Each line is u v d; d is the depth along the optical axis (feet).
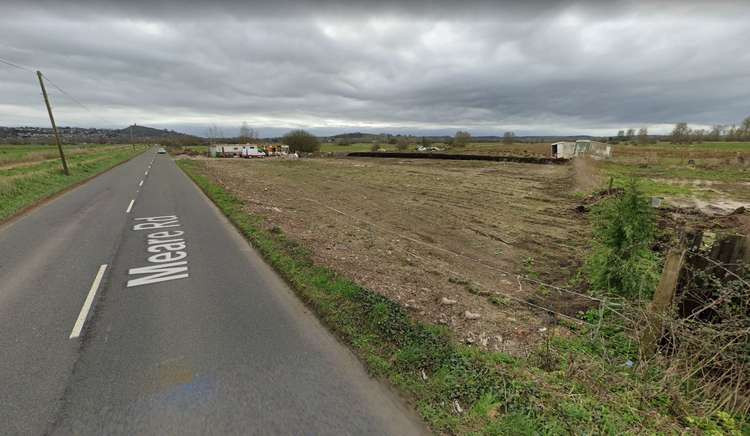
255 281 19.40
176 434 9.10
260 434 9.13
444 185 70.69
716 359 11.09
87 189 56.85
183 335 13.82
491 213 43.88
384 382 11.16
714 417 10.07
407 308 16.67
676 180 72.08
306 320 15.17
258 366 11.92
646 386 10.71
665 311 12.39
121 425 9.34
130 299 16.97
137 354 12.50
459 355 12.27
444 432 9.19
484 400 10.03
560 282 22.34
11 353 12.42
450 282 21.03
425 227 36.50
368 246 27.86
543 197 55.88
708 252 13.65
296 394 10.62
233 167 115.65
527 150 193.47
